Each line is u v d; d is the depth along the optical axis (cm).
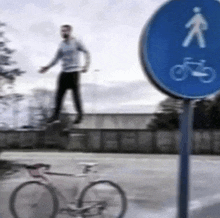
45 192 480
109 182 485
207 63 204
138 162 1523
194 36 203
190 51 203
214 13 203
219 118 2709
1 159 1639
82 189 482
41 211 475
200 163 1508
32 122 2180
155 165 1396
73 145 725
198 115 2775
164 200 710
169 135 2220
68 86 375
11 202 475
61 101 385
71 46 361
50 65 373
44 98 1780
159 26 202
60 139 687
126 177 1033
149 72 201
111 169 1233
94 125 5000
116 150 2250
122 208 481
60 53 368
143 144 2242
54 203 478
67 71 369
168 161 1586
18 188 479
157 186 878
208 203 688
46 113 1897
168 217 580
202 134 2195
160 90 206
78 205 479
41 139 2277
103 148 2255
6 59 995
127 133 2255
